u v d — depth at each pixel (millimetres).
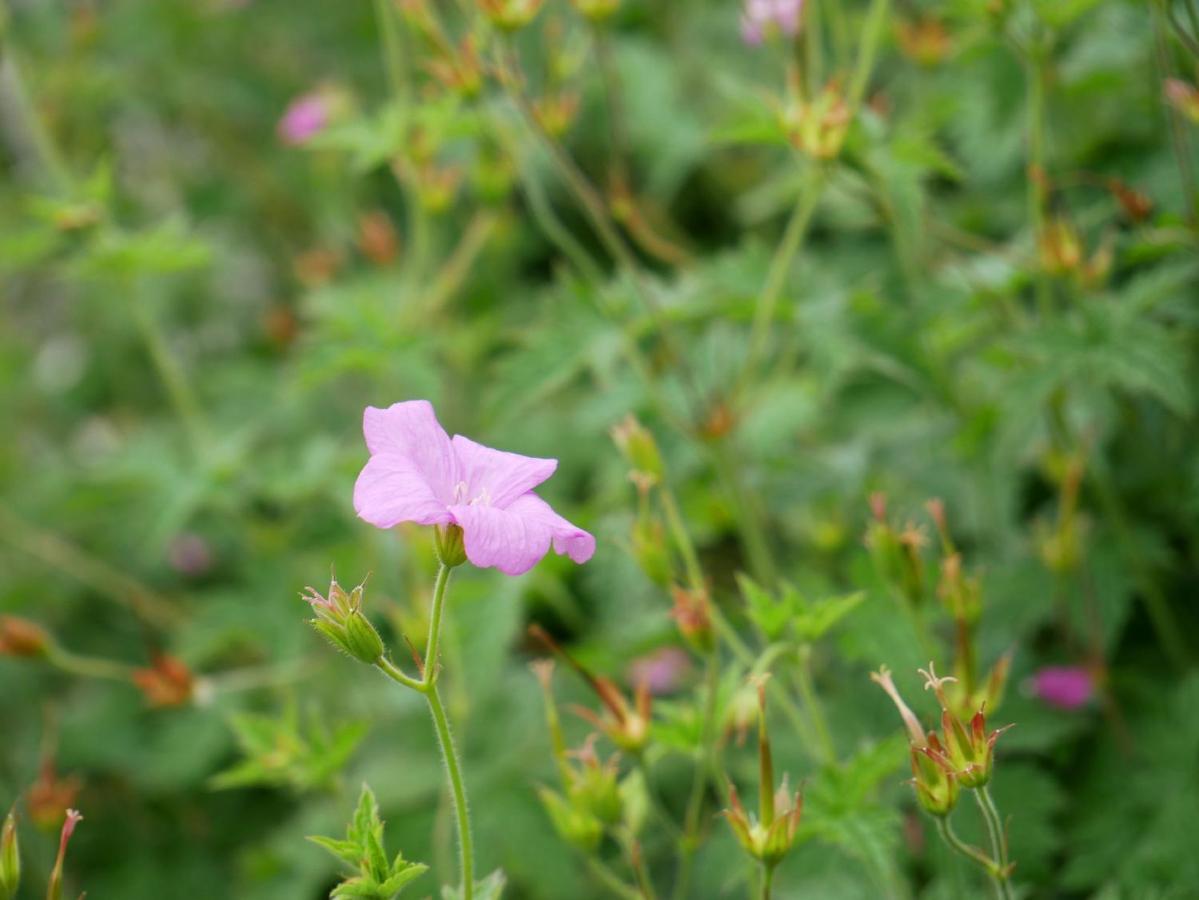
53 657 534
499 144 554
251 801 664
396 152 587
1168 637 535
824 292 547
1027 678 525
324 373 586
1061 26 501
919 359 535
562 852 548
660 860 549
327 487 620
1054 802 501
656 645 536
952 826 498
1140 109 569
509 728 572
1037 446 553
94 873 645
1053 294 564
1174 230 499
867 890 485
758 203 685
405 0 527
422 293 742
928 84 616
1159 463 554
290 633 620
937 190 661
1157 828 501
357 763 598
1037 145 513
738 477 538
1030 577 534
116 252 603
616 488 579
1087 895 510
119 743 678
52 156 617
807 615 441
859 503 575
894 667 463
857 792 436
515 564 384
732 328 577
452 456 399
